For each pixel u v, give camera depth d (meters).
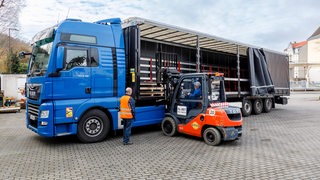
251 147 7.45
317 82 43.81
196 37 11.10
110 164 5.87
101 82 8.09
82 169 5.54
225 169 5.56
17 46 32.69
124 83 8.63
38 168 5.62
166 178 5.04
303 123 11.80
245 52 15.41
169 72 9.29
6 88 20.67
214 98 8.26
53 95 7.27
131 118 7.70
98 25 8.22
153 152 6.89
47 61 7.40
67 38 7.51
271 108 16.62
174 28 9.70
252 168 5.64
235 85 14.61
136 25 8.75
